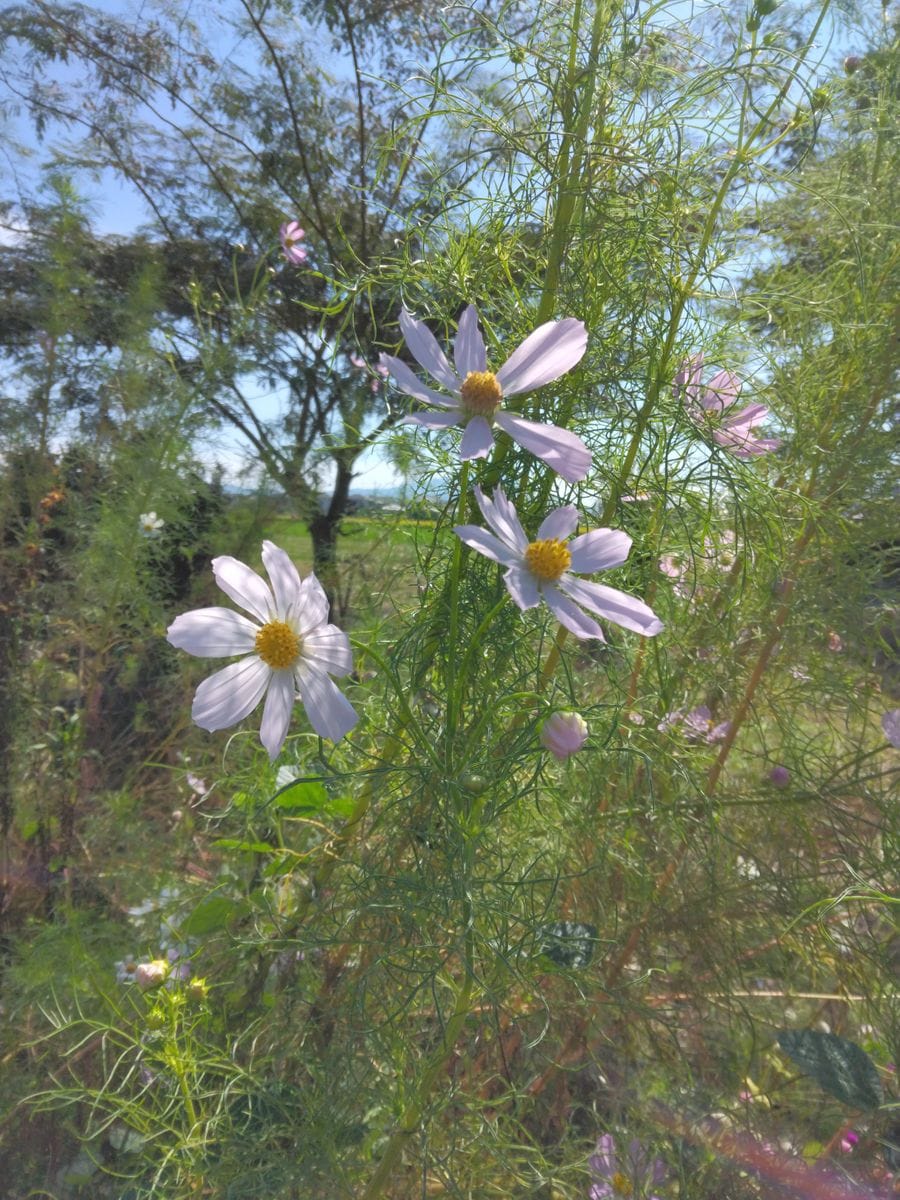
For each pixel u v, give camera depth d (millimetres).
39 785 777
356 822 408
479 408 315
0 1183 479
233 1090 412
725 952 490
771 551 466
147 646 951
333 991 433
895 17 505
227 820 620
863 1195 448
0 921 692
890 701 554
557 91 377
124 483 945
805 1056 402
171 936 546
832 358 526
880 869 467
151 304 1085
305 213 1605
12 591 845
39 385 1017
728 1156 461
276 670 330
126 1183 478
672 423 414
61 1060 524
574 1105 475
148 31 1705
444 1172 408
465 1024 419
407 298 412
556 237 381
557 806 428
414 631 383
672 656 515
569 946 409
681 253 396
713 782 505
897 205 504
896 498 515
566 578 308
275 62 1681
